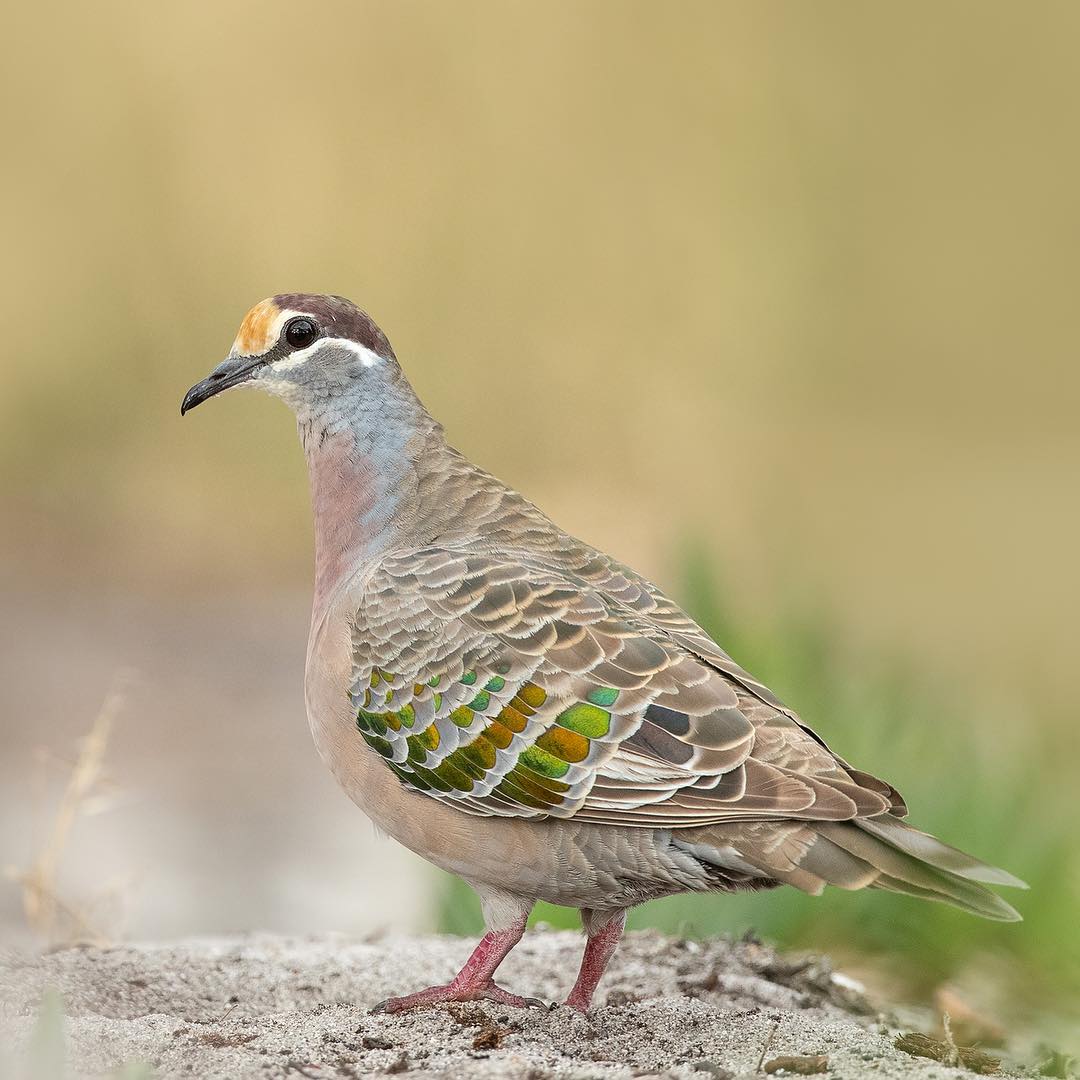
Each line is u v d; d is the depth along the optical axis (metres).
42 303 27.50
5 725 17.86
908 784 12.43
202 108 28.06
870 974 11.46
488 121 28.42
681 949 10.44
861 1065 7.52
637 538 23.83
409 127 28.33
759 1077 7.28
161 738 17.89
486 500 9.00
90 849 14.83
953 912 11.40
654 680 7.98
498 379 27.36
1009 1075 8.05
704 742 7.82
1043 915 11.52
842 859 7.57
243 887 14.19
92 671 19.91
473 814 8.20
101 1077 7.02
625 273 28.16
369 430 9.16
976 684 16.02
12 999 8.52
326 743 8.65
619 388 27.41
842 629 14.10
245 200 27.81
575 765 7.92
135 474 26.92
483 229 27.89
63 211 27.72
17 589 23.11
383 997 9.26
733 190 28.05
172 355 27.47
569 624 8.14
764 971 10.14
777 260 27.61
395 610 8.40
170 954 9.80
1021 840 11.97
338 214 27.81
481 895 8.48
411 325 27.53
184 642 21.33
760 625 13.68
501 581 8.33
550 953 10.27
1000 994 11.34
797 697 12.93
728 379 27.45
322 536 9.20
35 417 27.19
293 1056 7.39
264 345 9.20
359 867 14.90
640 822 7.83
